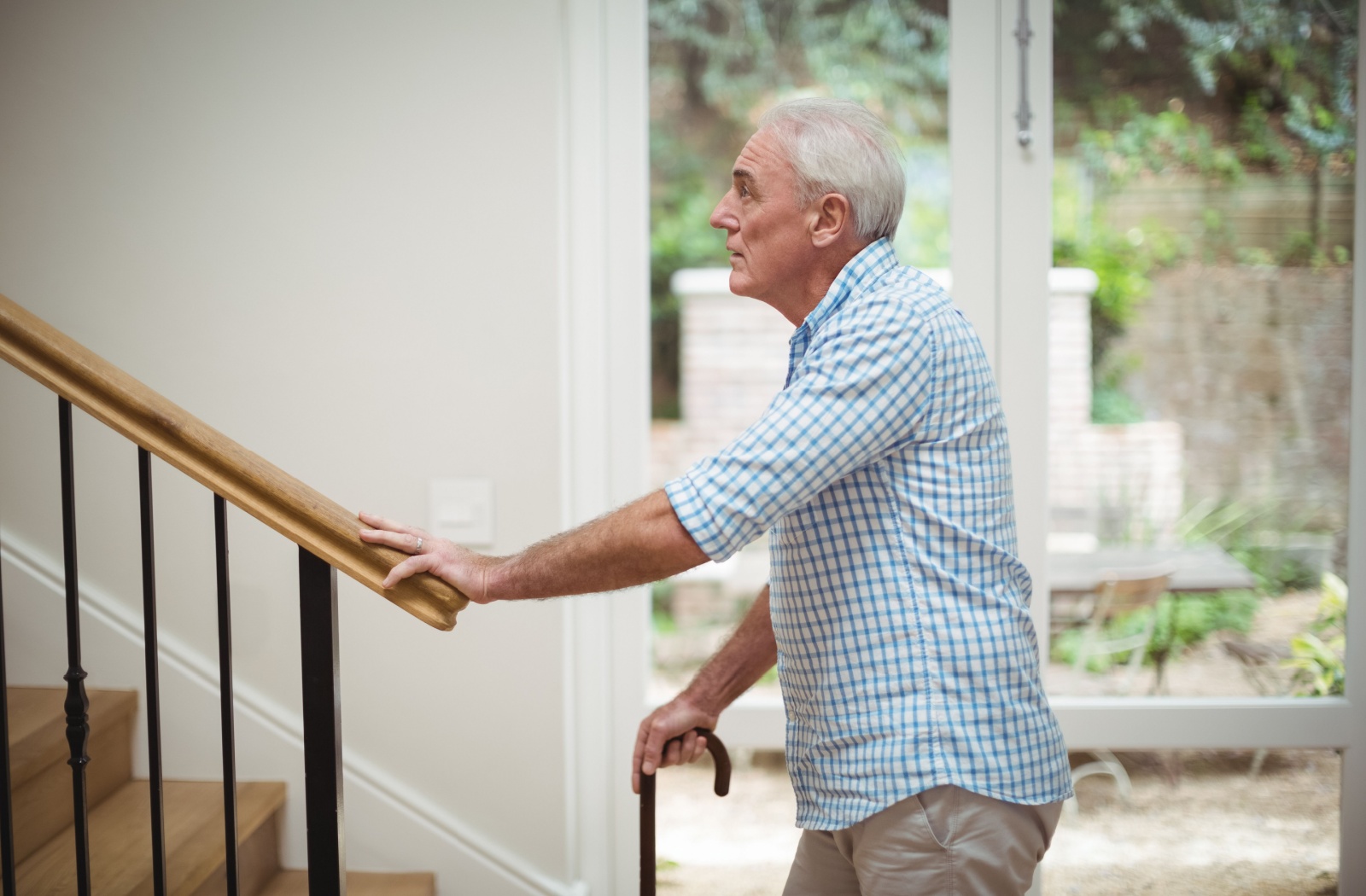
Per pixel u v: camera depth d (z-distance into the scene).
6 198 2.13
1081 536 2.24
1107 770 2.26
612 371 2.23
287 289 2.12
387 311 2.11
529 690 2.15
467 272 2.10
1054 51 2.18
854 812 1.30
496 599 1.28
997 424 1.36
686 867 2.38
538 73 2.06
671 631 3.68
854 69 2.54
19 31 2.10
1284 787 2.22
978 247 2.19
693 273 4.94
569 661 2.16
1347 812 2.20
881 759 1.29
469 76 2.07
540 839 2.17
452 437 2.12
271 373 2.13
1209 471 2.22
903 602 1.29
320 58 2.08
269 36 2.08
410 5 2.07
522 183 2.08
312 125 2.09
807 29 2.54
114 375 1.27
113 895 1.66
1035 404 2.20
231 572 2.15
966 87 2.17
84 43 2.10
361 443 2.13
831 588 1.32
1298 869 2.22
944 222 2.84
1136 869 2.25
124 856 1.80
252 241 2.12
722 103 4.57
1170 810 2.24
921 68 2.49
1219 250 2.19
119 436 2.13
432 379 2.11
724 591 3.74
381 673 2.16
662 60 2.72
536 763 2.16
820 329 1.33
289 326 2.12
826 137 1.33
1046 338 2.19
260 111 2.10
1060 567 2.24
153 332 2.14
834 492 1.31
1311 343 2.19
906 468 1.29
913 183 2.60
